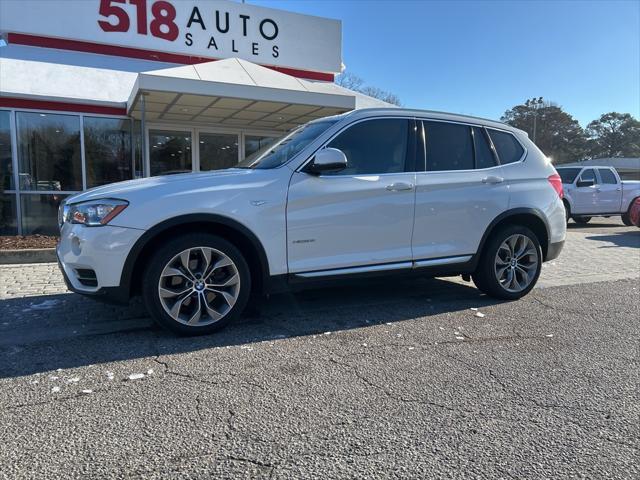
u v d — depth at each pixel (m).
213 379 3.23
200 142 12.38
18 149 10.31
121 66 12.66
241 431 2.60
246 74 9.94
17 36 12.28
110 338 4.04
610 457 2.40
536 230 5.55
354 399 2.98
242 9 14.49
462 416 2.79
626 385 3.24
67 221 4.00
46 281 6.27
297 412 2.81
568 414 2.83
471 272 5.18
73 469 2.24
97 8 12.84
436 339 4.10
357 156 4.58
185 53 13.88
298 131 5.00
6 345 3.87
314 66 15.74
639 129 83.56
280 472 2.24
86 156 10.97
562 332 4.34
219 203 3.96
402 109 4.90
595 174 14.87
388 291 5.82
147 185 3.95
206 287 4.04
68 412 2.77
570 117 80.75
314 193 4.30
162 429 2.60
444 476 2.23
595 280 6.71
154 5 13.41
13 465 2.27
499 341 4.07
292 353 3.73
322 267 4.37
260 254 4.13
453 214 4.91
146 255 3.95
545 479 2.22
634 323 4.65
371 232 4.54
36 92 10.29
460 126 5.15
